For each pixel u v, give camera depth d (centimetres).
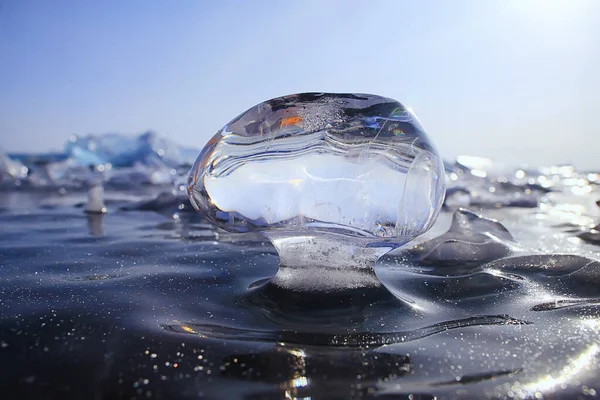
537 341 25
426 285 38
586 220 91
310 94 37
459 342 25
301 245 34
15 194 163
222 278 39
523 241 60
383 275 41
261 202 34
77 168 262
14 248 55
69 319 28
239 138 36
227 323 28
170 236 67
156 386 20
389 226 33
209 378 21
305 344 25
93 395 19
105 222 85
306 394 19
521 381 21
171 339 25
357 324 28
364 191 33
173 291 35
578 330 27
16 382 20
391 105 37
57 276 40
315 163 34
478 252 49
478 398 19
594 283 37
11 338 25
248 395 19
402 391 20
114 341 25
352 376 21
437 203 35
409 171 33
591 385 20
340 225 33
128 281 38
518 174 257
